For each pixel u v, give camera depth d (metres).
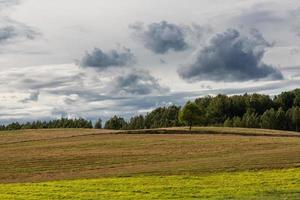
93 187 49.47
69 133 130.62
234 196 41.09
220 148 89.19
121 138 112.00
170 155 81.75
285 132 132.50
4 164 77.88
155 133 125.12
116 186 49.62
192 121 135.38
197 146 93.44
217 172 57.50
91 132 133.50
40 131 142.12
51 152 91.25
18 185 53.94
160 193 44.38
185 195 42.91
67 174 65.75
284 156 66.62
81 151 90.94
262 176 53.06
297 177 51.22
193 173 57.59
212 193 43.50
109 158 80.19
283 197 39.44
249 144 93.75
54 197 44.03
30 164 76.94
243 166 60.50
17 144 109.38
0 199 43.56
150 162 74.12
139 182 51.97
